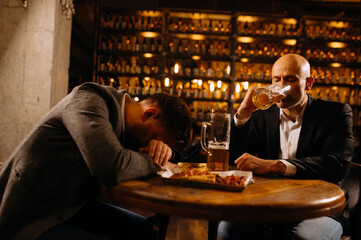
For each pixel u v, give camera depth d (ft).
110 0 19.54
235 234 4.28
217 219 2.41
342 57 18.97
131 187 2.88
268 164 3.81
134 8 17.99
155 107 3.62
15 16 7.74
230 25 18.79
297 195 2.80
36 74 7.85
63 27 8.86
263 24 19.74
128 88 18.72
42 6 7.89
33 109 7.82
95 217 4.00
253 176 3.79
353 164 4.62
